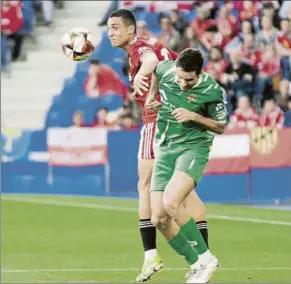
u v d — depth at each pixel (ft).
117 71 191.31
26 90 202.59
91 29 207.10
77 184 163.53
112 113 175.11
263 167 148.05
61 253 100.12
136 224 123.95
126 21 78.13
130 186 159.53
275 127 147.54
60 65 204.13
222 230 115.44
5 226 124.26
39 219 131.03
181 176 71.20
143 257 95.96
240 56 173.17
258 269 85.25
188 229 72.43
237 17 179.93
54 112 192.13
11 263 93.15
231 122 166.30
